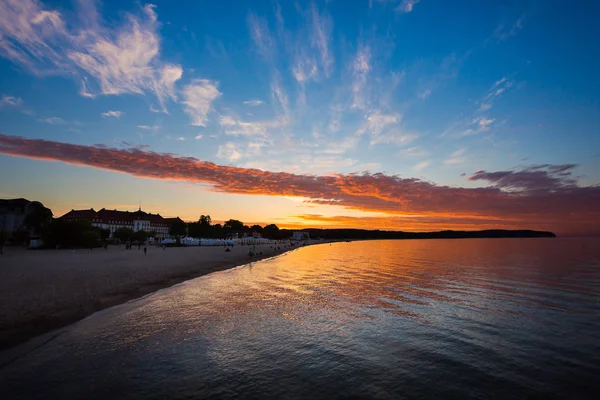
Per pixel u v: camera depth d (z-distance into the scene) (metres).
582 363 11.57
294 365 11.00
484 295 24.34
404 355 12.08
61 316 15.68
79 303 18.19
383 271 41.53
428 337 14.23
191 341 13.12
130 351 11.88
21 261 37.91
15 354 11.26
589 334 14.95
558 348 13.09
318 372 10.47
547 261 57.81
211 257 61.09
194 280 30.25
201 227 152.25
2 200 88.88
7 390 8.84
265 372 10.40
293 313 18.03
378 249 127.56
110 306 18.38
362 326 15.74
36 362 10.66
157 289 24.38
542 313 18.83
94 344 12.45
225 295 23.02
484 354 12.30
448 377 10.26
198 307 18.91
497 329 15.59
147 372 10.20
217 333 14.22
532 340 14.03
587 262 55.12
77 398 8.52
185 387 9.27
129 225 152.75
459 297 23.50
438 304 21.05
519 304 21.23
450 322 16.72
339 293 24.67
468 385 9.73
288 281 31.31
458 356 12.05
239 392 9.03
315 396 8.88
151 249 82.00
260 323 15.91
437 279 33.41
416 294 24.59
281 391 9.13
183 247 102.06
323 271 41.25
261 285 28.27
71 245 68.31
